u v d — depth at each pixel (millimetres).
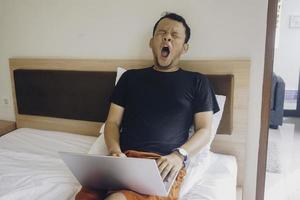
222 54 1729
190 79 1511
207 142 1407
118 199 1079
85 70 1994
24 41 2170
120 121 1579
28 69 2152
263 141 1767
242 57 1701
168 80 1516
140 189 1144
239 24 1664
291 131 3736
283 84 3662
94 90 1943
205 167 1477
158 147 1385
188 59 1782
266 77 1685
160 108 1464
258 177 1826
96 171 1164
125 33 1890
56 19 2031
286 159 2883
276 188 2344
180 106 1454
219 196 1272
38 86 2109
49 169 1528
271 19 1612
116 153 1309
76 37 2012
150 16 1816
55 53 2102
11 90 2318
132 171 1087
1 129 2227
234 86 1691
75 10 1966
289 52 4238
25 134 2076
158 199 1145
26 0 2078
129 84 1567
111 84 1891
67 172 1487
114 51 1943
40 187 1333
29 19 2107
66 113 2078
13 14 2143
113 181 1178
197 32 1741
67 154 1159
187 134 1479
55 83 2047
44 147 1849
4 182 1385
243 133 1729
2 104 2381
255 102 1729
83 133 2100
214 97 1538
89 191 1239
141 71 1605
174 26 1550
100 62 1946
